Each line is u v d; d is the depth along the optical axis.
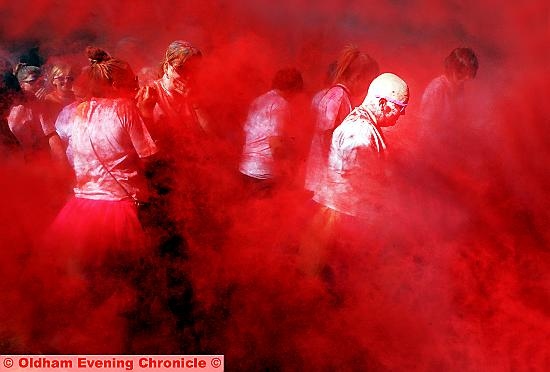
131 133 8.42
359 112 8.47
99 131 8.34
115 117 8.35
